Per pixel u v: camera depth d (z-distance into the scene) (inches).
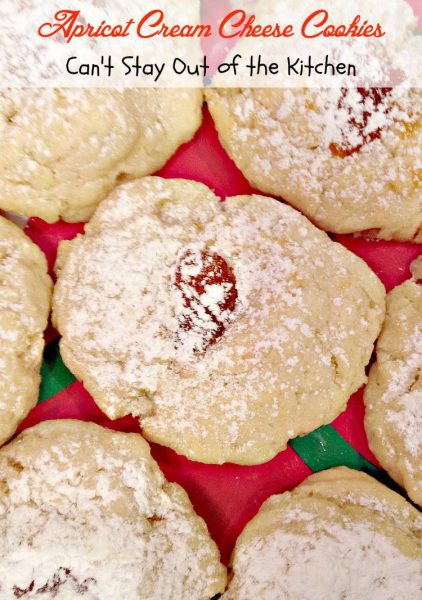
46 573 4.2
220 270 4.7
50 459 4.4
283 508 4.7
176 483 4.8
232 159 5.1
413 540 4.5
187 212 4.8
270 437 4.7
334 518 4.5
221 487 5.0
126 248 4.7
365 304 4.9
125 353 4.6
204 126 5.2
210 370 4.6
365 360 4.8
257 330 4.6
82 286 4.6
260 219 4.8
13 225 4.8
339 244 5.0
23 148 4.5
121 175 4.9
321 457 5.0
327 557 4.4
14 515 4.3
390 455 4.7
